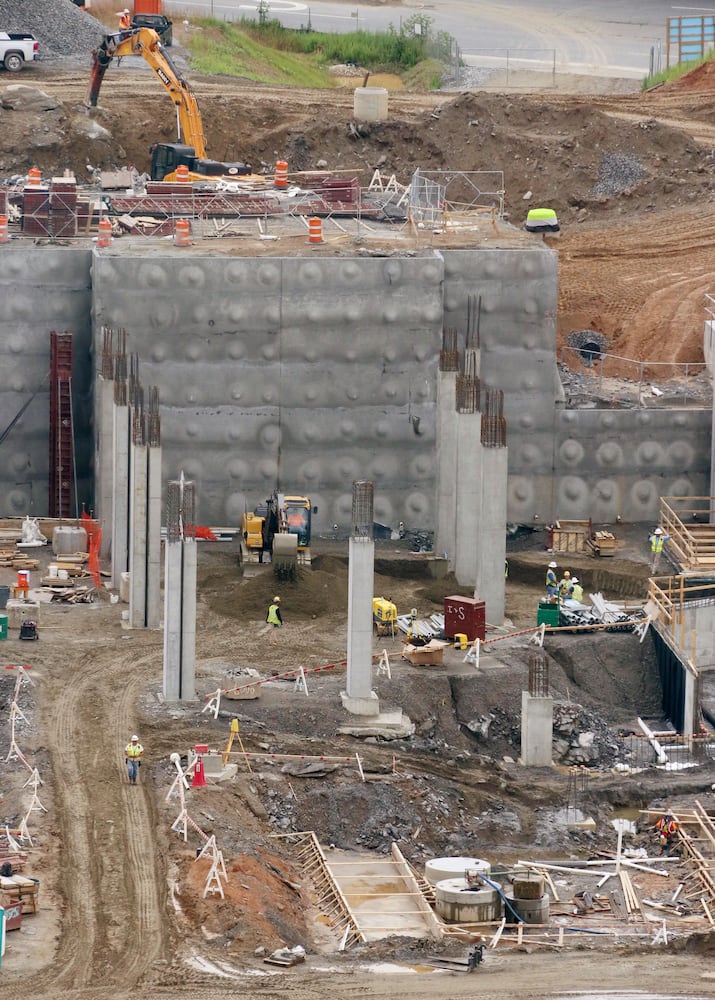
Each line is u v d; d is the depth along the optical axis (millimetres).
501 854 153875
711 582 193375
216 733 158750
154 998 120125
